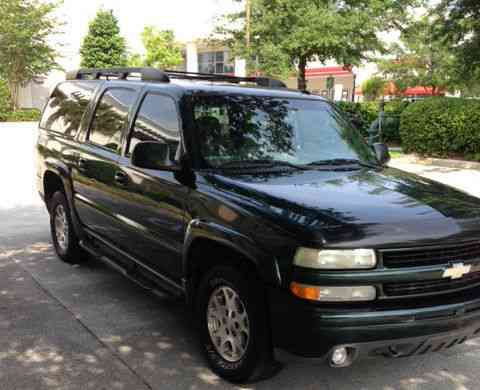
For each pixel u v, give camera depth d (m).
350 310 3.11
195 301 4.03
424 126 16.62
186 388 3.63
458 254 3.41
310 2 20.61
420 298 3.29
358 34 21.28
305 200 3.50
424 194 3.83
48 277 5.73
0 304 4.98
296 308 3.13
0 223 8.04
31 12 33.19
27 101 38.34
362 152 4.86
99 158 5.14
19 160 15.06
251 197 3.56
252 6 20.81
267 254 3.25
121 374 3.80
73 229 5.98
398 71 36.25
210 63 44.41
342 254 3.11
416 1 20.88
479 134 15.31
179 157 4.11
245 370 3.50
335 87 33.06
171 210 4.09
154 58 39.91
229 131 4.29
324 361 3.18
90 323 4.62
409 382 3.79
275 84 5.62
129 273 4.83
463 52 16.56
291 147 4.43
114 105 5.26
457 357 4.17
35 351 4.11
